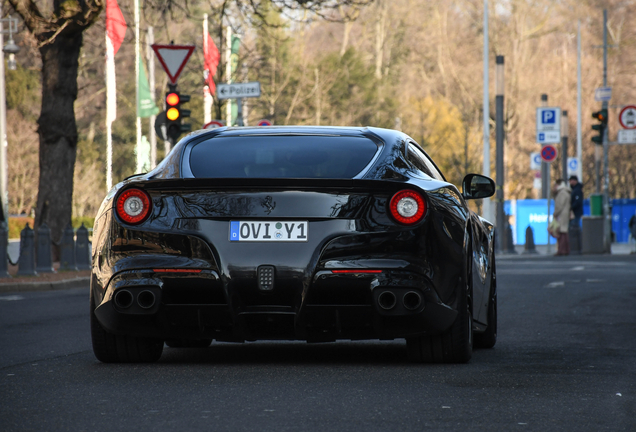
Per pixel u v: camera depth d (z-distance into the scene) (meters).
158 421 11.99
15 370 16.80
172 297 15.87
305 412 12.57
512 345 20.73
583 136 166.62
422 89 190.25
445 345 16.89
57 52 59.56
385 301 15.66
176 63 53.00
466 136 145.75
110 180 74.50
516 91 161.38
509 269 54.91
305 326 15.80
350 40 187.88
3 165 84.12
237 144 17.31
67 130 60.06
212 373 16.16
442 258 15.98
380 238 15.69
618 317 27.30
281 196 15.71
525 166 168.00
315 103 149.62
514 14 163.00
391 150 17.17
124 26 72.50
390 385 14.80
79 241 54.19
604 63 101.38
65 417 12.28
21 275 47.62
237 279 15.59
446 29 171.75
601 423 11.94
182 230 15.84
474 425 11.78
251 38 128.12
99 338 17.19
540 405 13.12
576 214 82.06
